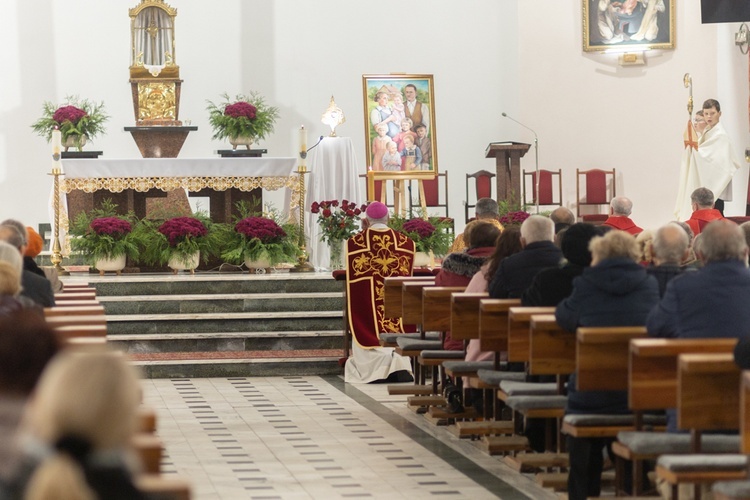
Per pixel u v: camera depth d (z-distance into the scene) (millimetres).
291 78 18578
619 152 18359
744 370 4535
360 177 18391
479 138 18938
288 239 13953
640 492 5805
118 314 12555
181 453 8117
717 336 5414
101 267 13328
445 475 7312
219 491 6926
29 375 2812
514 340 6836
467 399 9117
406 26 18797
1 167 17875
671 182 18266
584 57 18422
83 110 14727
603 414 6043
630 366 5199
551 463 7102
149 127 14805
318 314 12711
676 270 6438
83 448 2264
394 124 16938
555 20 18500
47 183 17969
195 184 14023
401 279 10070
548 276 6973
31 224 17953
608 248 6164
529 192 18422
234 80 18453
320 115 18641
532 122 18578
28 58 18000
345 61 18688
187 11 18344
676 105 18219
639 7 18188
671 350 5055
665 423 5906
